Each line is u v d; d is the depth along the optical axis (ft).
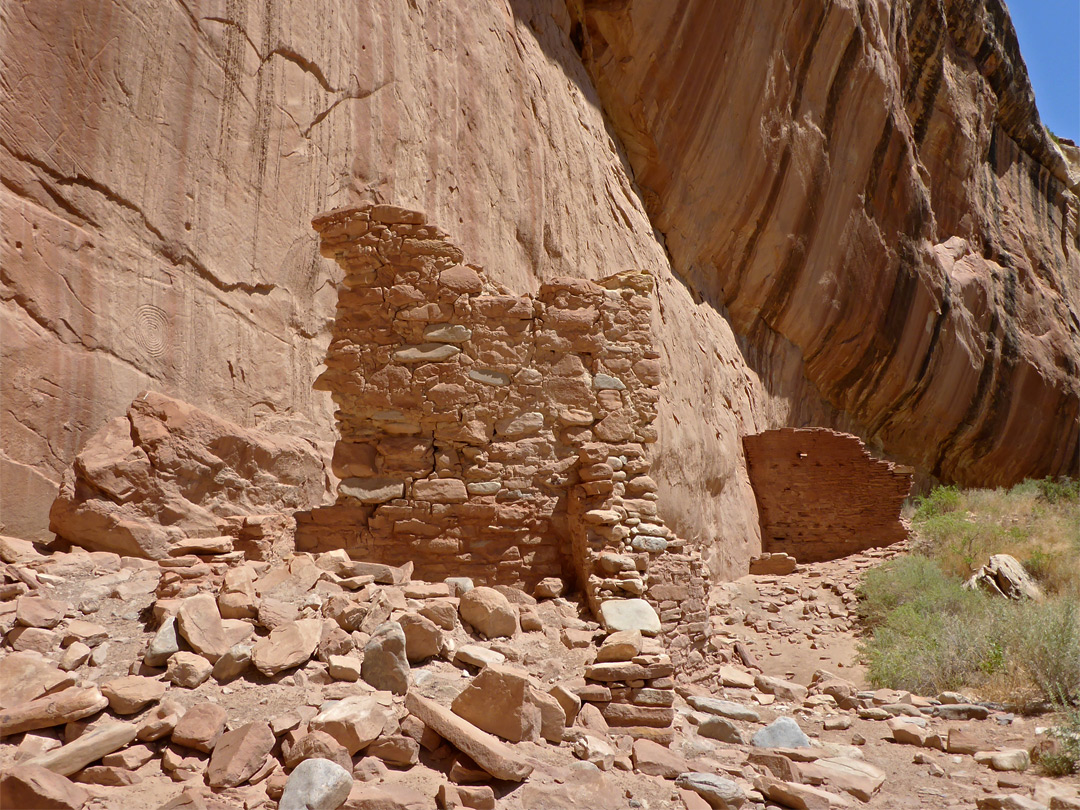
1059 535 41.93
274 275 28.25
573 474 19.56
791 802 11.60
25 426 20.04
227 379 26.03
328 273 30.66
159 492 18.43
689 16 50.78
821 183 61.93
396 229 19.39
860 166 64.75
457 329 19.20
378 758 10.62
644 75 51.72
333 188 30.60
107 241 22.61
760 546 51.78
